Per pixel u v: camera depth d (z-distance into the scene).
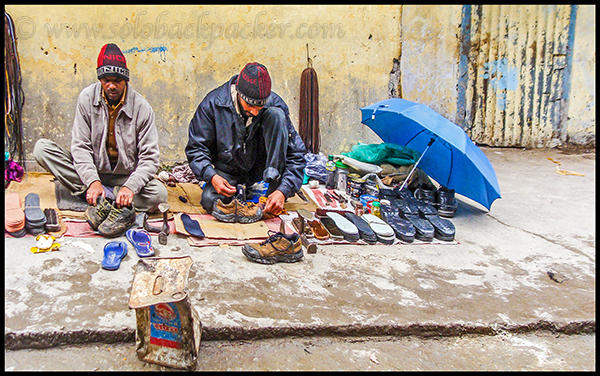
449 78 6.13
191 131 3.54
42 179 4.15
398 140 4.75
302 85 5.15
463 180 4.08
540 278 2.90
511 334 2.35
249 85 3.11
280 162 3.54
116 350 1.96
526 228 3.85
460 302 2.52
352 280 2.67
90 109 3.19
